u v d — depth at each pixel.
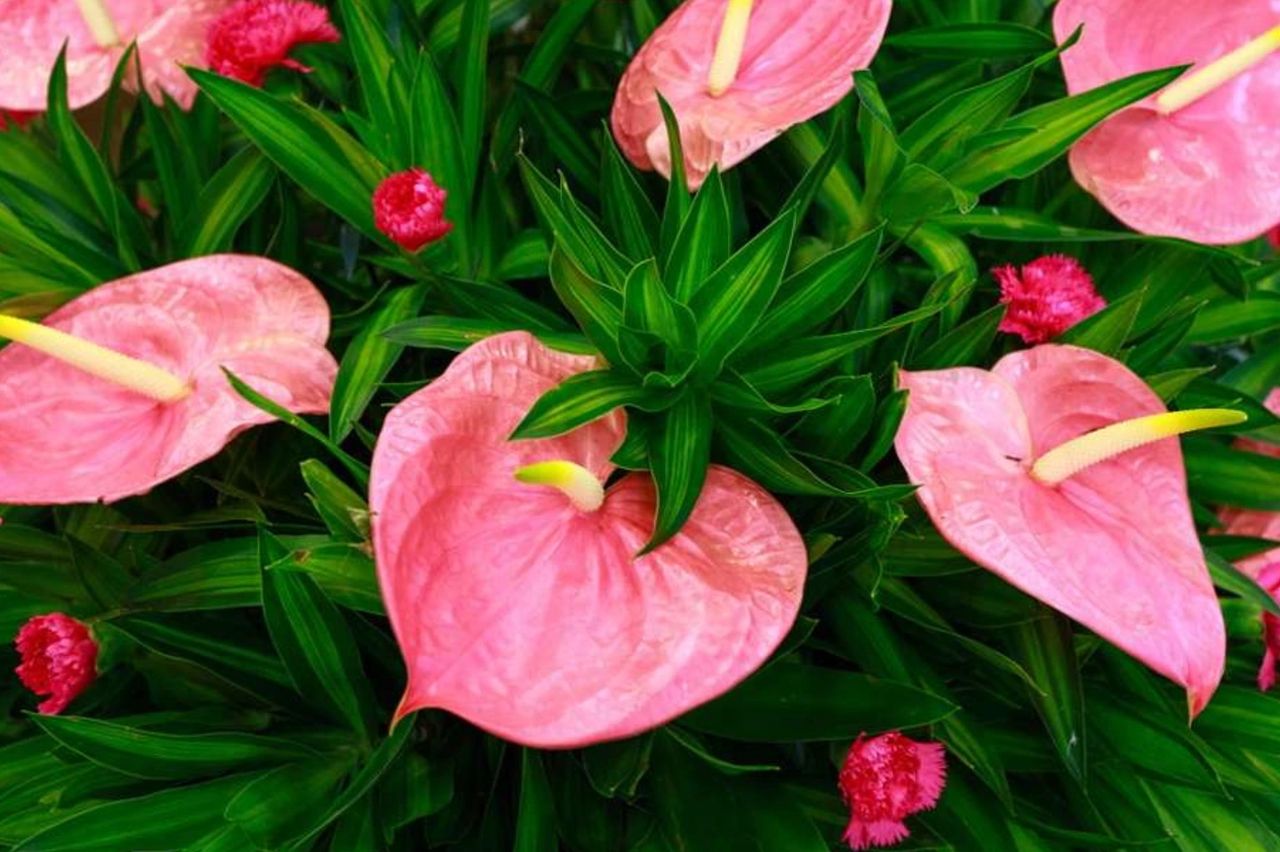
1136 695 0.67
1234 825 0.68
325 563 0.61
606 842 0.64
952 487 0.59
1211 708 0.68
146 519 0.69
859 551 0.61
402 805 0.62
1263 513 0.72
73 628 0.63
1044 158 0.68
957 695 0.68
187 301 0.64
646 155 0.67
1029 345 0.68
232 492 0.64
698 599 0.56
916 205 0.68
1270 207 0.69
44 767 0.66
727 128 0.65
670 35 0.69
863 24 0.66
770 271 0.58
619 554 0.57
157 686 0.67
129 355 0.65
